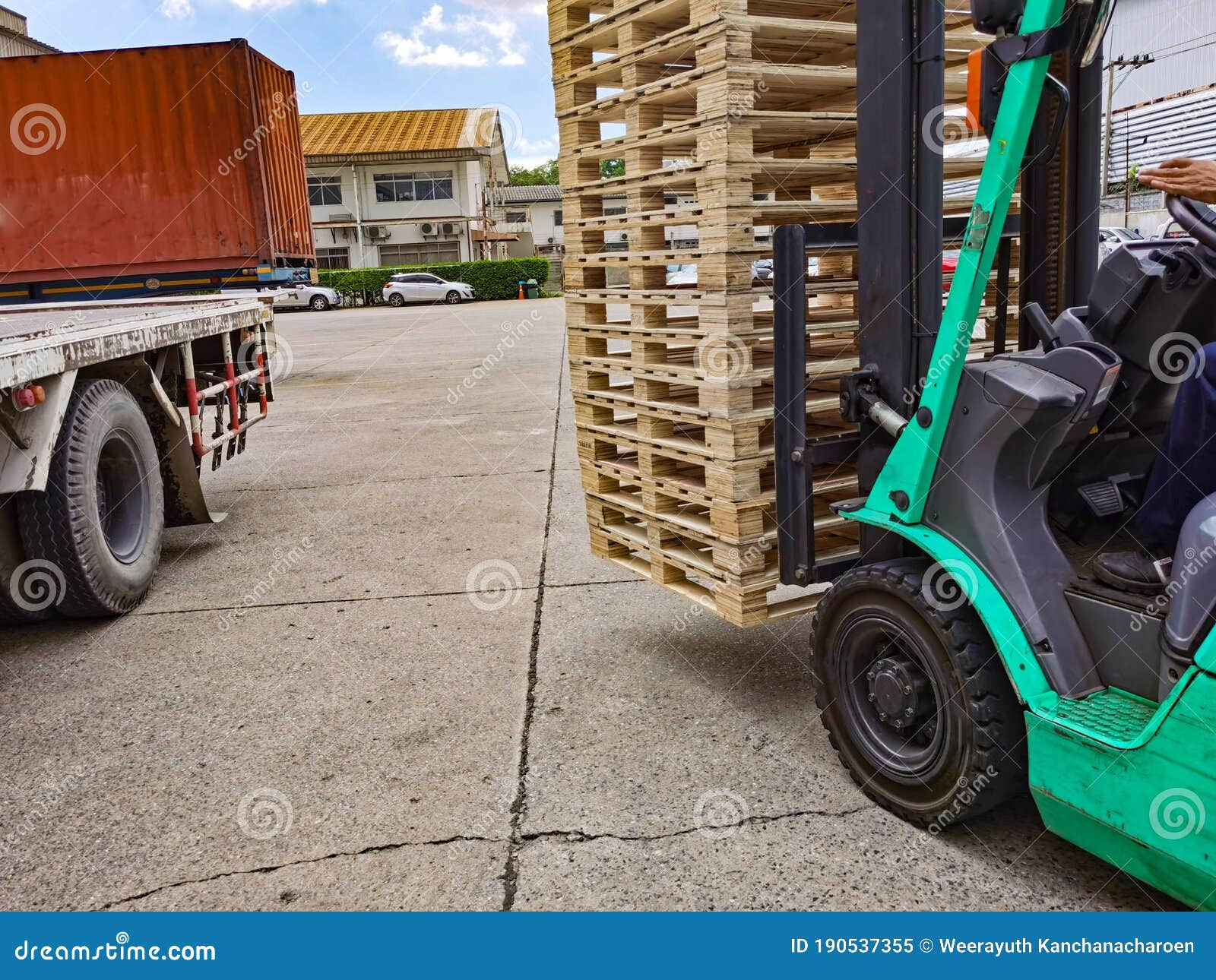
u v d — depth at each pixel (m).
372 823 2.79
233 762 3.18
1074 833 2.21
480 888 2.46
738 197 2.90
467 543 5.61
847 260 4.16
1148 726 1.95
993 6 2.16
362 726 3.39
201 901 2.47
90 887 2.54
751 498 3.13
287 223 14.63
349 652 4.08
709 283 3.02
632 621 4.30
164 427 5.58
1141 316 2.39
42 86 13.08
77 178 13.33
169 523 5.98
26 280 13.59
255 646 4.18
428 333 22.09
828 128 3.01
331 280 41.28
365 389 12.52
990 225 2.28
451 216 45.81
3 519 4.14
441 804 2.87
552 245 59.69
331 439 9.12
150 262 13.54
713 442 3.16
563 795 2.88
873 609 2.61
